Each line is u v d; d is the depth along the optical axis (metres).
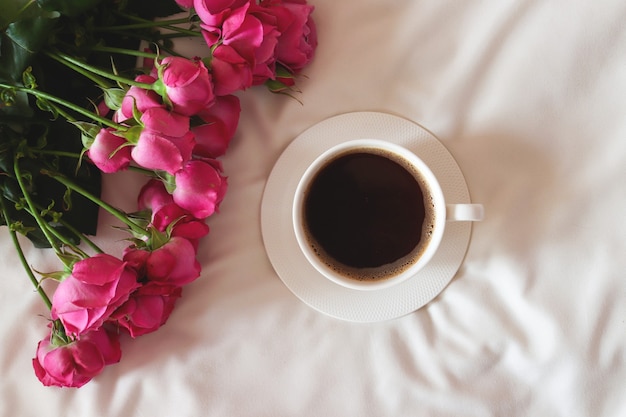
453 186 0.51
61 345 0.46
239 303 0.52
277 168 0.52
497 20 0.51
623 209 0.50
